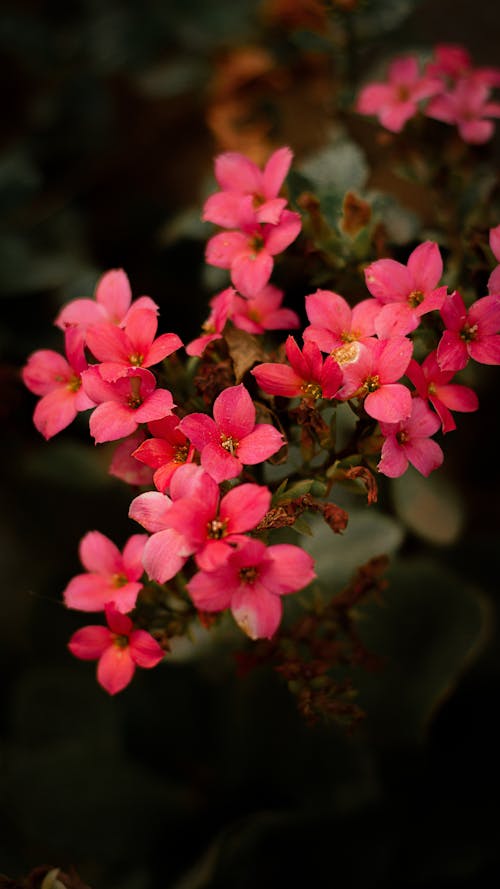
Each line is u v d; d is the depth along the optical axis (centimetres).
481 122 31
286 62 43
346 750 34
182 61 47
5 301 41
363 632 34
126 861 34
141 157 50
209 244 29
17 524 39
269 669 34
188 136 51
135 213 46
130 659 27
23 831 34
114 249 45
